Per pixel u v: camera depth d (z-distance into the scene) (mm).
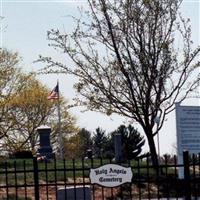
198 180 16859
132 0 24656
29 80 52875
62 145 55188
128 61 24234
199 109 18641
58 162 28250
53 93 46781
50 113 55000
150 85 23969
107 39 24859
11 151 47188
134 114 24453
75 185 15266
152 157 23719
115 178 14680
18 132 50281
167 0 24703
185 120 18375
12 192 18953
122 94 24359
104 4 24906
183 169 16859
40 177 20922
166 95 24312
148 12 24578
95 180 14656
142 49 24250
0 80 44656
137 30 24406
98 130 77312
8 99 45219
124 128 61156
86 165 24000
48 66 30391
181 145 18250
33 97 51906
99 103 24781
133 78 24141
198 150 18469
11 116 48094
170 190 18672
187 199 15609
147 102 23938
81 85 24922
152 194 18844
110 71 27766
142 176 20188
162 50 24266
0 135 46500
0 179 20516
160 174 21281
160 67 24250
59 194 15586
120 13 24844
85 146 72562
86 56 25047
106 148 73438
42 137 30312
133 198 18438
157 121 24250
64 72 25422
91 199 16453
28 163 27453
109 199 18328
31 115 51750
